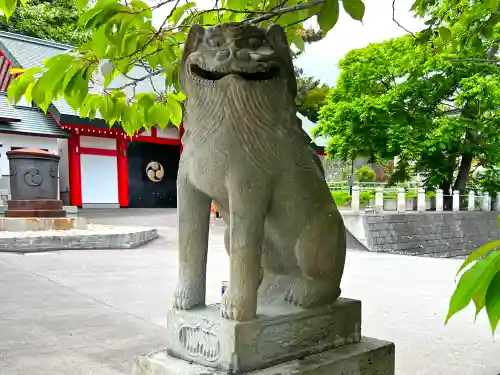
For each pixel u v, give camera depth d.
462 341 3.49
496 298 0.69
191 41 1.65
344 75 16.48
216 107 1.57
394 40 15.78
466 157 17.48
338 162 26.06
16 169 10.76
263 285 1.96
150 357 1.74
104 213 17.28
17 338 3.58
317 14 1.58
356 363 1.80
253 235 1.62
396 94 14.34
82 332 3.76
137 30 1.86
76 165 19.78
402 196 14.98
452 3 3.15
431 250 12.62
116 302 4.83
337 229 1.85
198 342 1.67
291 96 1.72
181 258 1.80
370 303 4.75
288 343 1.71
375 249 11.18
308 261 1.81
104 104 2.18
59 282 5.83
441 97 14.88
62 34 21.64
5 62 18.08
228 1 2.04
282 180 1.68
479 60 3.17
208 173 1.64
